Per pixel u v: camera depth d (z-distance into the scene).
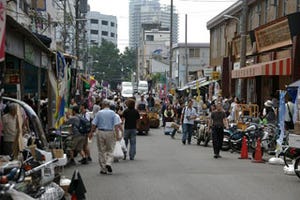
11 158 7.96
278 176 14.30
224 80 43.53
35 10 25.17
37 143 9.00
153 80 96.69
